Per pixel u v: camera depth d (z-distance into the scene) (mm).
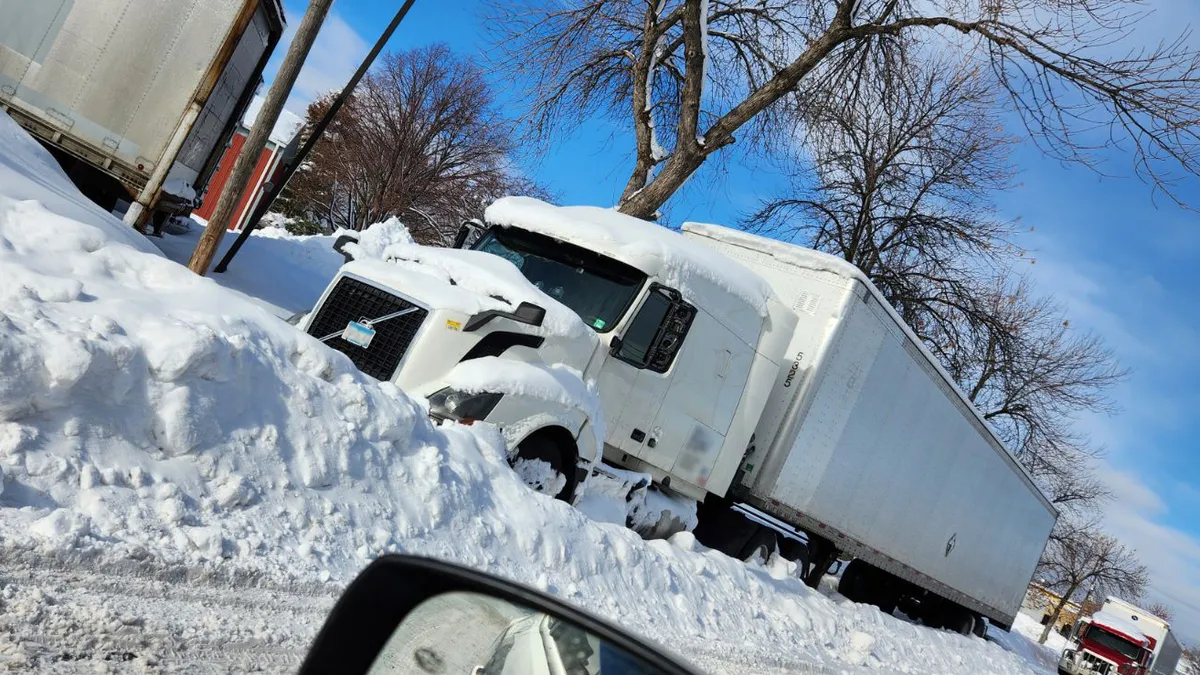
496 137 47000
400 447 6516
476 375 7840
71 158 12102
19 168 8344
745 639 9352
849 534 14344
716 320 10289
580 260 9609
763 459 11867
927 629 17047
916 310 29266
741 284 10539
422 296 8062
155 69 11758
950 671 14773
